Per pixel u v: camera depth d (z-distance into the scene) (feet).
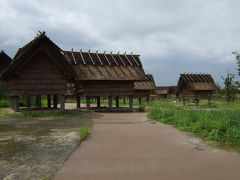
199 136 28.40
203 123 32.30
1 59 89.35
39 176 14.39
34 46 53.36
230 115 34.22
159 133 30.42
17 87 54.08
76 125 37.58
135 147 22.48
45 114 53.16
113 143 24.18
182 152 20.61
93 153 20.10
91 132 30.89
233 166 16.69
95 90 67.92
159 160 18.11
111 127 35.65
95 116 53.01
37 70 55.57
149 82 118.11
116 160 18.06
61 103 57.47
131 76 70.69
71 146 22.56
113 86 70.23
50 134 29.14
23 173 14.93
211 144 23.91
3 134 29.17
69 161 17.70
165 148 22.06
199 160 18.15
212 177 14.57
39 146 22.52
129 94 72.33
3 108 71.36
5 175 14.53
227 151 20.99
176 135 29.04
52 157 18.70
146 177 14.52
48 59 56.29
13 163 17.06
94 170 15.71
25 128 34.12
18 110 55.21
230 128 27.12
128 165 16.84
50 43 54.54
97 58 72.13
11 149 21.29
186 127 33.71
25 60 53.26
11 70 52.42
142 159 18.38
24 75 54.65
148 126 36.99
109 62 71.72
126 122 42.14
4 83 90.33
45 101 105.19
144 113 63.67
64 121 42.98
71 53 69.62
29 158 18.38
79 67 66.54
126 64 75.15
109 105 70.49
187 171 15.62
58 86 56.90
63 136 27.78
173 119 41.55
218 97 103.81
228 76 78.59
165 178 14.35
